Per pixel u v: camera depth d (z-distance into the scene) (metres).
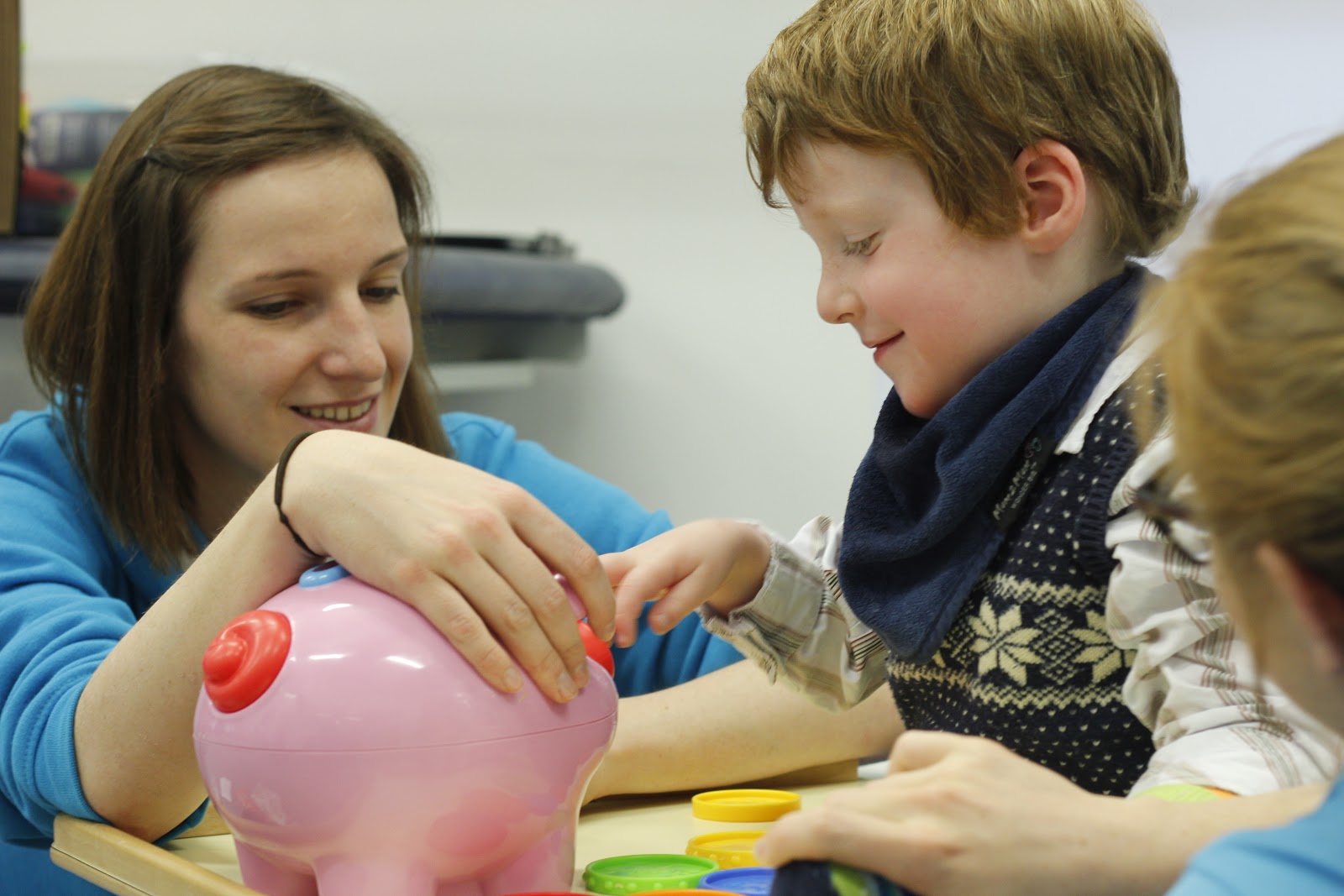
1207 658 0.60
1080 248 0.76
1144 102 0.77
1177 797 0.54
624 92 2.22
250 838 0.60
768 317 2.17
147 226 1.03
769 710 0.93
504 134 2.28
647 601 0.78
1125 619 0.65
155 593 1.12
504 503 0.63
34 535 1.02
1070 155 0.74
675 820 0.85
